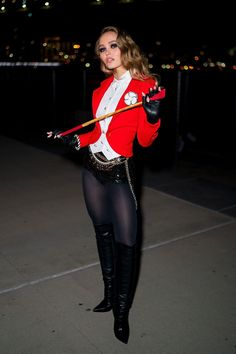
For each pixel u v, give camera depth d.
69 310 2.70
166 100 7.28
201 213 4.39
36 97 10.39
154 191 5.14
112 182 2.24
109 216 2.45
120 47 2.16
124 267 2.38
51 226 4.07
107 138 2.21
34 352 2.32
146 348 2.35
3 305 2.75
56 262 3.34
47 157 6.85
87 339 2.43
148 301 2.79
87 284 3.01
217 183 5.52
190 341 2.39
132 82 2.21
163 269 3.21
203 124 8.00
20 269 3.24
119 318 2.41
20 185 5.39
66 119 9.70
